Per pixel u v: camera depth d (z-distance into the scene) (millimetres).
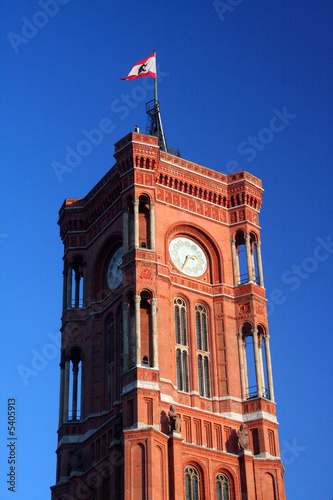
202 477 84625
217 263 96125
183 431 86125
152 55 103750
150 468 79562
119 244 95312
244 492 85188
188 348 90688
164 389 85812
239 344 92688
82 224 101125
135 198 91375
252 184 100000
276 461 87062
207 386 90500
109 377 91375
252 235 98500
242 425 88062
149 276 88125
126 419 82688
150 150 93688
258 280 96500
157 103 111125
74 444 91188
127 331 86625
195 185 97562
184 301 92750
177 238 95062
